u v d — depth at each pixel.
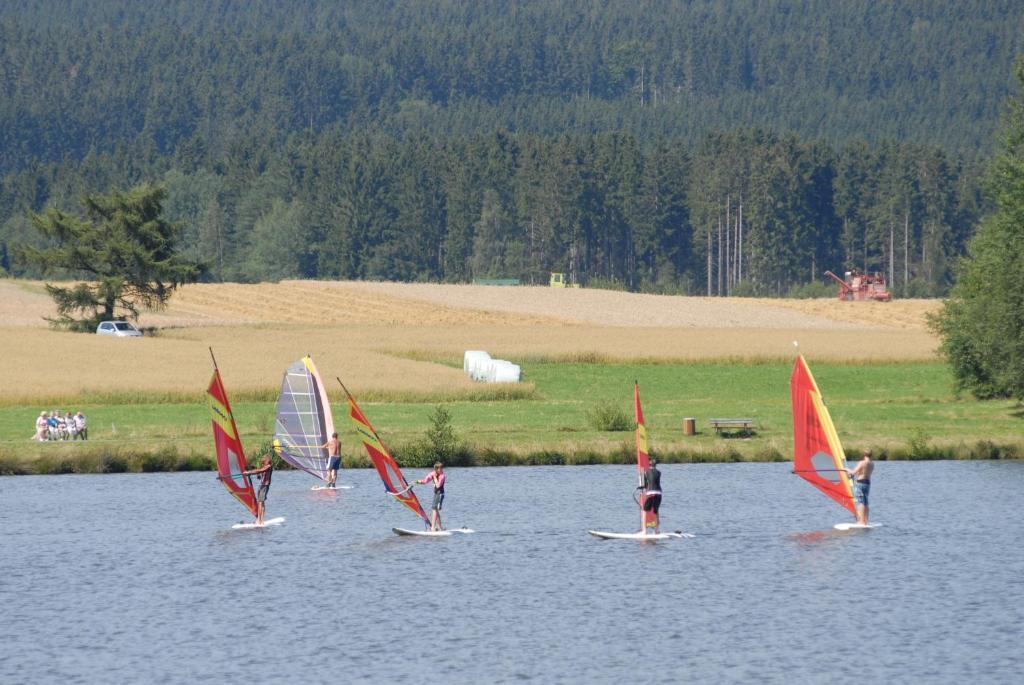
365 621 149.12
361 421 188.62
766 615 150.50
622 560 178.38
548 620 149.25
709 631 144.38
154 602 157.62
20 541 191.38
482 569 173.75
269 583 166.38
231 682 128.75
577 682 128.38
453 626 147.00
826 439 197.62
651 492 192.00
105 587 164.75
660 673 130.62
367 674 130.88
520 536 194.50
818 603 155.25
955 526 199.25
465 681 128.75
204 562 178.00
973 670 130.62
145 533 197.25
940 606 153.50
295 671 131.75
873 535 193.50
